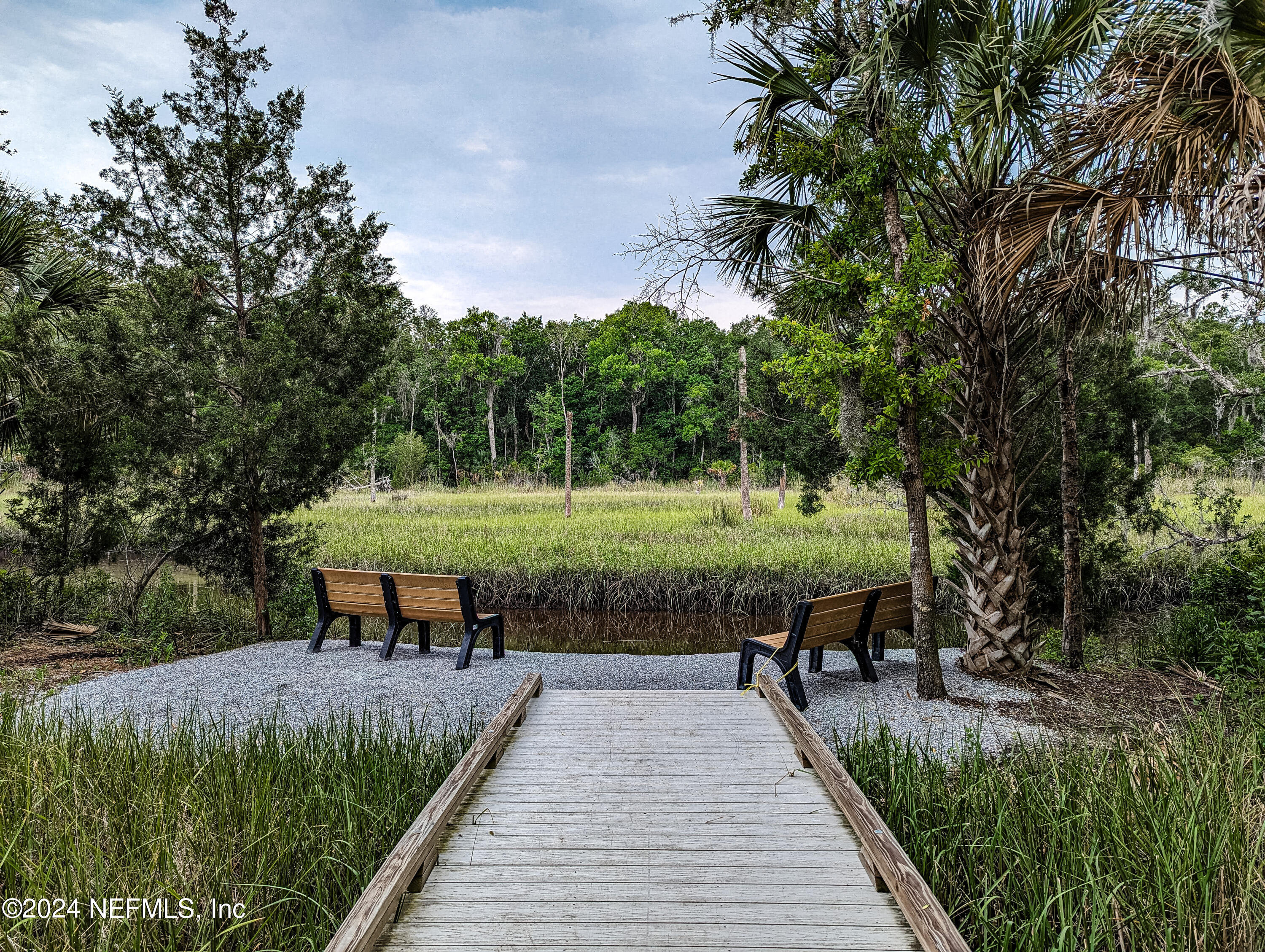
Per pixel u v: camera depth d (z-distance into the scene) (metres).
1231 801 3.05
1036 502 8.72
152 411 7.24
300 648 7.71
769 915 2.54
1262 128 3.57
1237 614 7.11
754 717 4.98
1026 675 6.02
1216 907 2.62
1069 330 6.04
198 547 8.40
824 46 5.88
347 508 24.69
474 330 61.00
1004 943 2.54
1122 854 2.89
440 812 3.00
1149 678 6.28
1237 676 5.67
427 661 7.18
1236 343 8.17
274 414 7.44
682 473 54.84
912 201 6.00
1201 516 11.13
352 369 8.62
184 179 8.09
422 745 4.41
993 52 5.06
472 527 17.91
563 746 4.37
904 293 5.17
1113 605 10.66
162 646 7.47
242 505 8.00
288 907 2.78
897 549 13.47
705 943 2.37
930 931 2.22
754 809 3.44
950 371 5.79
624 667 7.38
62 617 8.30
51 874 2.74
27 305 7.73
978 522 6.16
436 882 2.76
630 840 3.12
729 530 16.95
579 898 2.65
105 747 3.98
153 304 7.58
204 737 4.35
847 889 2.72
